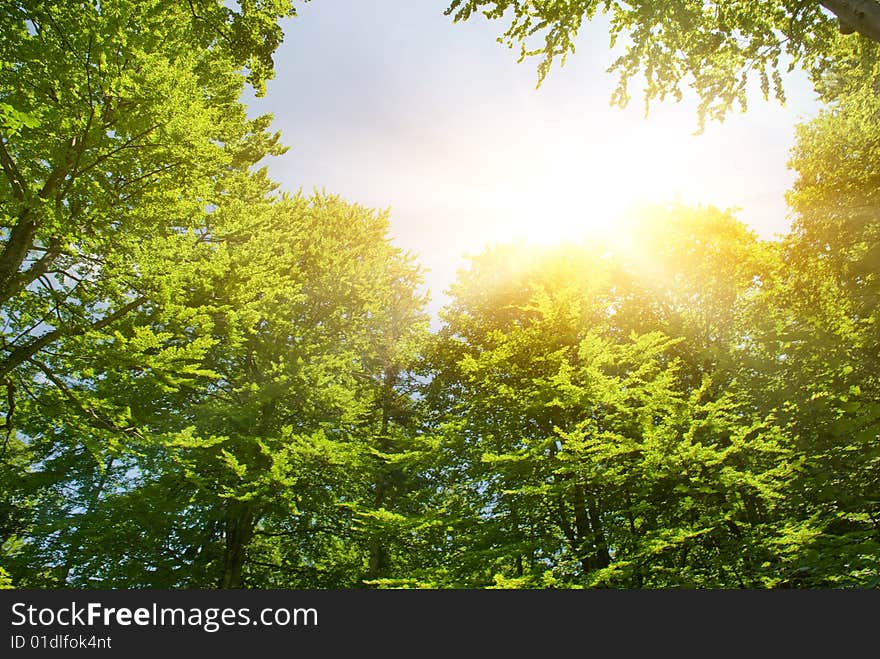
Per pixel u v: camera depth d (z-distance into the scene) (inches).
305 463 523.5
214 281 478.0
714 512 384.8
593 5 327.3
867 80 357.7
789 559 335.6
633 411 403.9
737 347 558.9
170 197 385.7
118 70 345.4
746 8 306.5
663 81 326.6
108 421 389.7
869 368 427.2
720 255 595.2
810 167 501.0
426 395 679.1
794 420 448.1
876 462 399.2
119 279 391.9
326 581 581.0
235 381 611.2
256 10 497.0
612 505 402.6
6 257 352.8
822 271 460.8
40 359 375.2
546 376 465.7
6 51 346.6
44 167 356.5
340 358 667.4
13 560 471.8
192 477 460.1
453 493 493.7
